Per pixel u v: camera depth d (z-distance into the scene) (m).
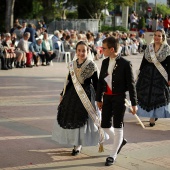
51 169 5.27
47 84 12.34
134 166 5.46
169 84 7.40
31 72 15.05
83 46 5.68
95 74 5.75
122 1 33.66
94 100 5.78
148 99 7.57
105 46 5.41
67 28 30.38
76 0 31.84
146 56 7.58
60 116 5.79
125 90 5.48
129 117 8.41
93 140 5.69
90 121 5.66
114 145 5.54
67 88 5.88
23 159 5.62
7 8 24.95
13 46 16.27
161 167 5.45
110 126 5.59
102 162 5.59
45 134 6.87
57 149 6.10
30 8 30.73
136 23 35.78
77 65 5.72
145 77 7.64
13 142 6.39
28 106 9.11
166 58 7.46
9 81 12.65
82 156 5.82
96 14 33.78
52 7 30.69
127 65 5.39
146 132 7.27
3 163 5.45
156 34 7.43
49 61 17.78
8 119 7.86
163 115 7.52
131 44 26.27
